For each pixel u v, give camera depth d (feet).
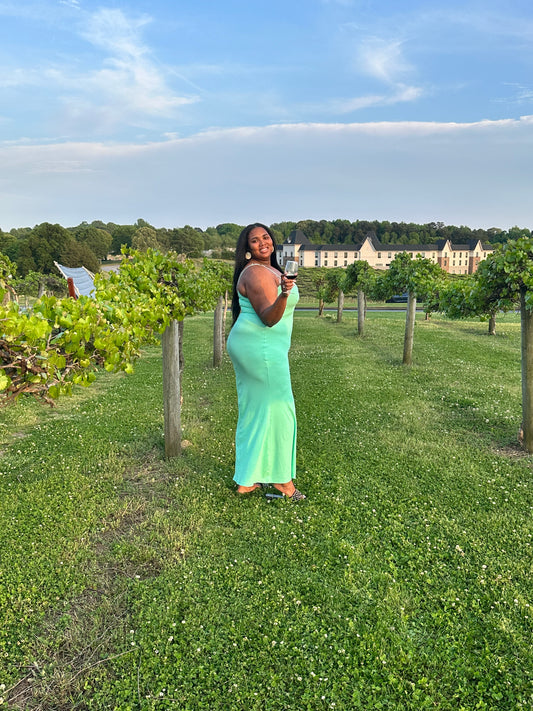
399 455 20.65
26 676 9.64
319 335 64.80
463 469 19.22
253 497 16.88
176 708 8.83
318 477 18.49
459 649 10.11
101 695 9.13
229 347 16.25
